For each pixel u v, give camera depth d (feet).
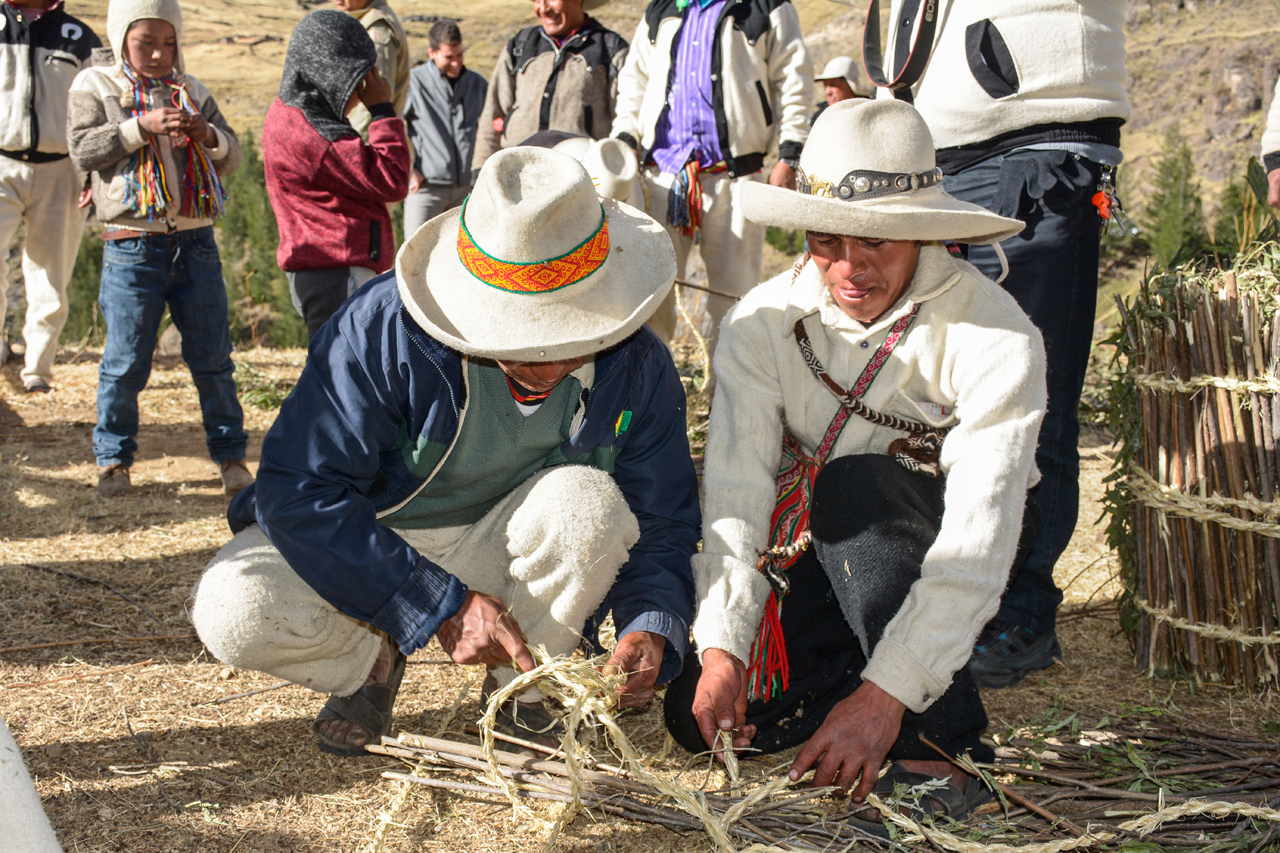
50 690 8.45
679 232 17.26
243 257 179.73
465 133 26.86
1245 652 9.27
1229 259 10.37
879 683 6.75
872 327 7.56
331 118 13.12
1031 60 9.51
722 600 7.35
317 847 6.54
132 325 13.94
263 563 7.11
